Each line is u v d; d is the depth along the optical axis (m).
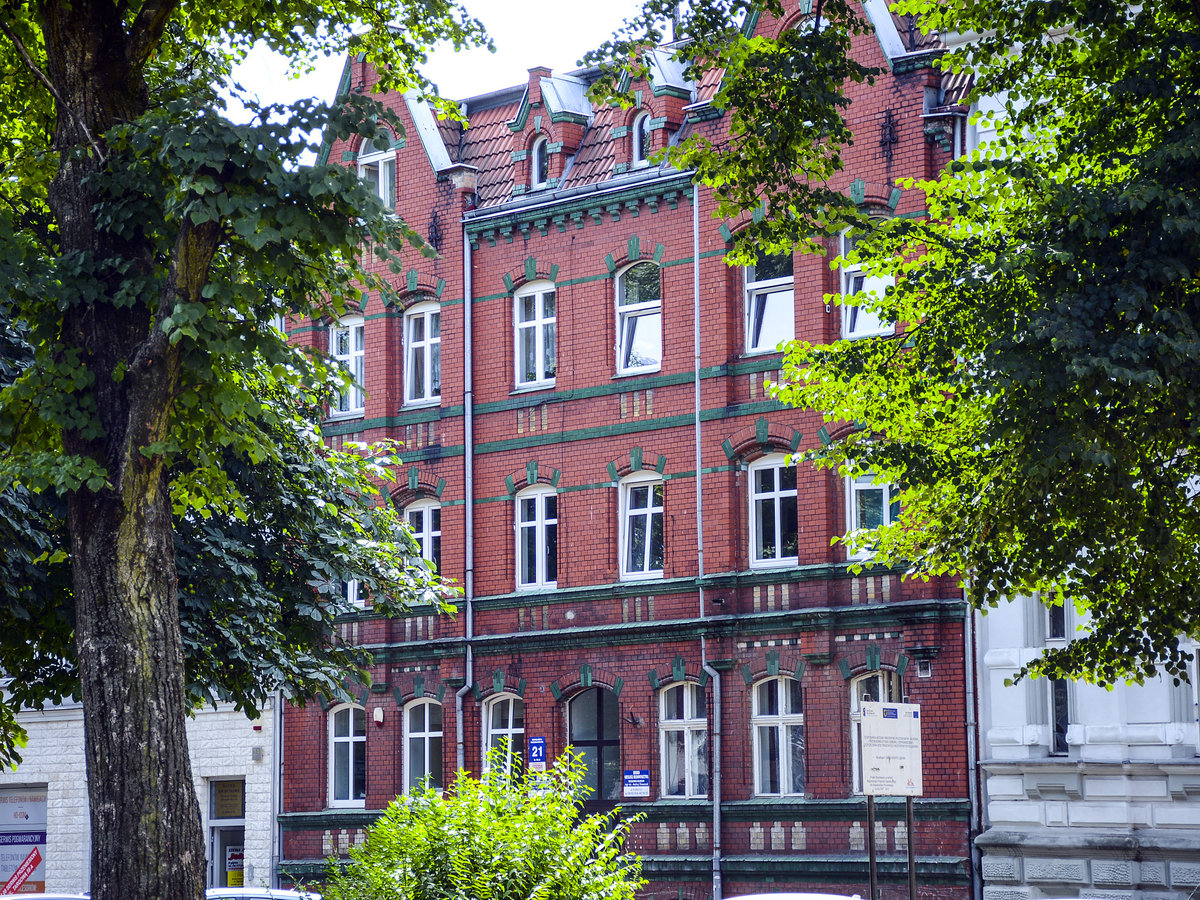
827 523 27.16
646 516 29.44
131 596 13.00
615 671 29.17
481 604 31.02
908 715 14.05
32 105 16.19
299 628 22.36
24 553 18.02
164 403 13.24
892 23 27.42
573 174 31.20
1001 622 25.19
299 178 12.98
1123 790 23.70
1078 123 16.34
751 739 27.58
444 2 16.45
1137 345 13.55
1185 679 16.17
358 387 15.86
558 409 30.52
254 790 33.38
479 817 13.81
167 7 14.34
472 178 32.44
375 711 32.06
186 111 13.10
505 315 31.52
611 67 17.08
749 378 28.19
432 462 32.16
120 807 12.70
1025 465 14.25
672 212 29.36
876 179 27.06
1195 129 14.12
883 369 17.06
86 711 12.96
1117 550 15.45
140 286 13.66
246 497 21.50
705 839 27.75
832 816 26.45
